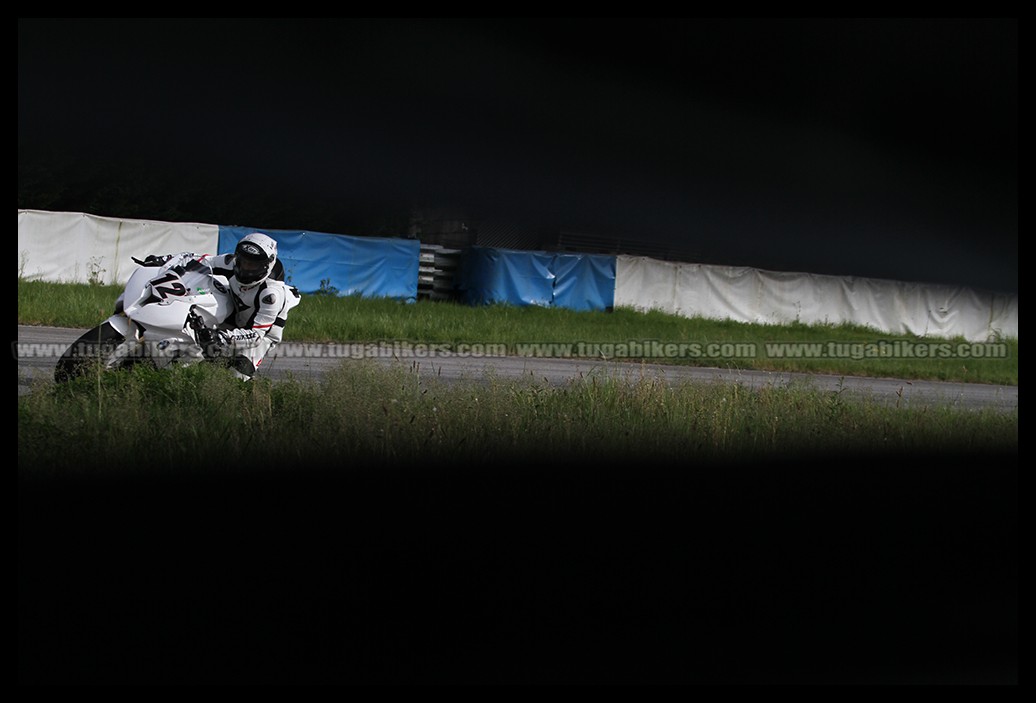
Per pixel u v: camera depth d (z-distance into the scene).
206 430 24.69
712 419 33.53
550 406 33.31
